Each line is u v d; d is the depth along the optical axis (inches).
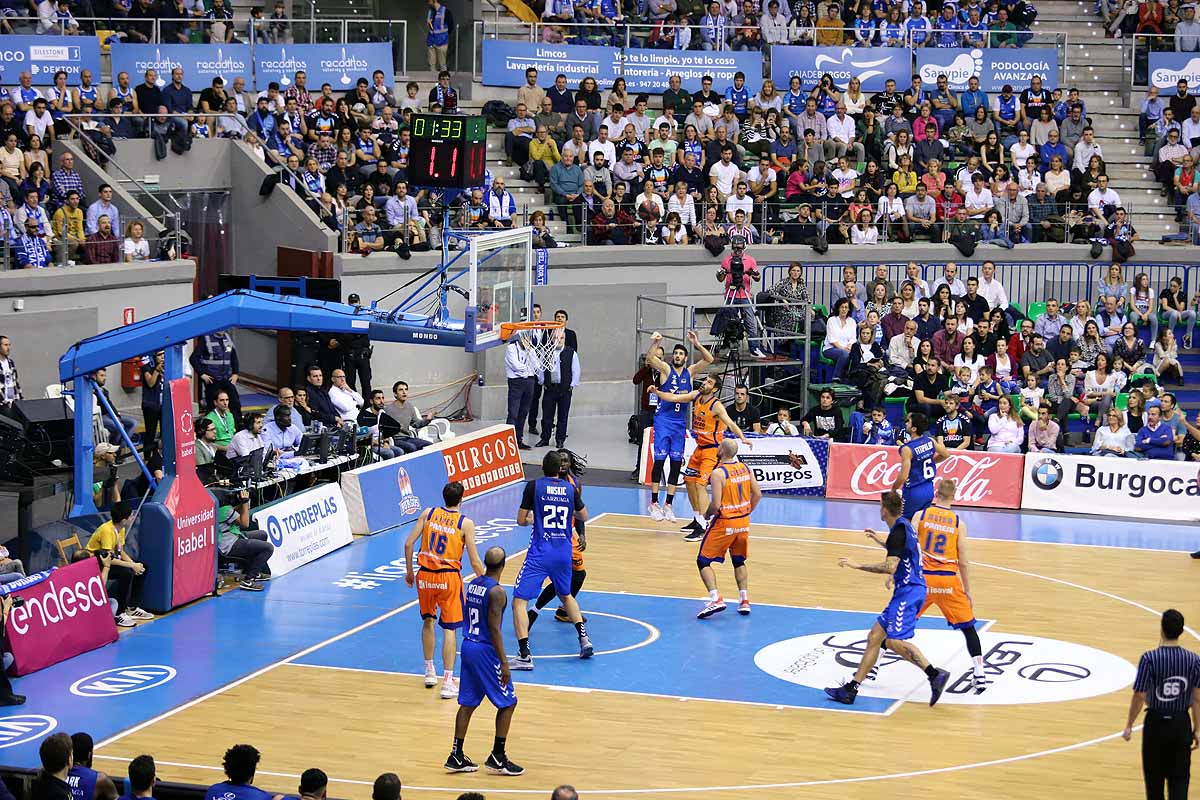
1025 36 1362.0
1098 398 1017.5
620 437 1092.5
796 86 1268.5
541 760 521.0
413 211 1103.6
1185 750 449.4
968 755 528.7
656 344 887.7
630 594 735.1
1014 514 931.3
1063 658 641.6
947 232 1198.3
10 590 616.4
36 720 560.1
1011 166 1245.7
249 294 705.0
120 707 574.9
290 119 1139.9
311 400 908.6
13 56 1082.7
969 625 596.7
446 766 510.6
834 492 959.6
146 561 698.2
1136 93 1355.8
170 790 426.9
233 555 749.3
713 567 783.7
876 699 590.6
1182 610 716.0
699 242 1175.0
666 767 515.2
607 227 1147.3
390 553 816.9
